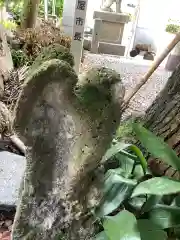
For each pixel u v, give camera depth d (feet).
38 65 2.85
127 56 10.01
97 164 2.87
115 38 9.75
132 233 2.85
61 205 2.99
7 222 4.82
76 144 2.80
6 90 7.55
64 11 9.48
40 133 2.71
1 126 6.57
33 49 9.22
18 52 9.01
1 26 8.86
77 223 3.08
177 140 3.86
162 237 3.04
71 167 2.87
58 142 2.77
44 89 2.54
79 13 5.63
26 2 10.18
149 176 3.57
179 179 3.48
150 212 3.32
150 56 10.00
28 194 2.93
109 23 9.57
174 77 4.30
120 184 3.38
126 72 8.05
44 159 2.82
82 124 2.75
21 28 10.25
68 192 2.94
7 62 8.12
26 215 3.00
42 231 3.06
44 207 2.98
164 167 3.85
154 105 4.52
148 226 3.11
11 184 5.16
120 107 2.85
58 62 2.51
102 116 2.75
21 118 2.61
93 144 2.79
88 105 2.69
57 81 2.53
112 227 2.95
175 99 4.07
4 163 5.71
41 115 2.65
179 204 3.45
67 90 2.58
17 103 2.58
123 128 4.53
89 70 2.79
